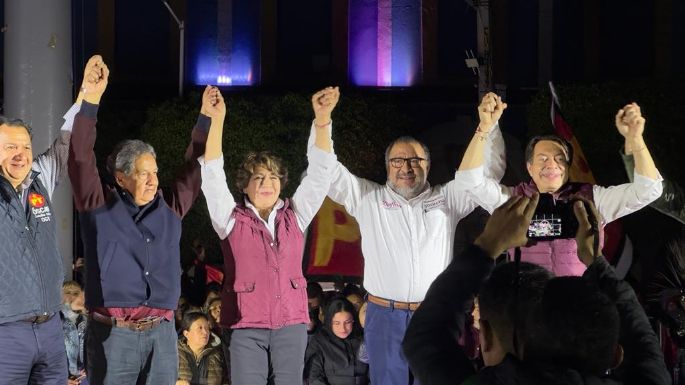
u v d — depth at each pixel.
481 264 3.24
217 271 16.55
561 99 20.81
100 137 22.91
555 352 3.04
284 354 7.02
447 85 24.56
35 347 6.23
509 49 24.39
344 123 21.83
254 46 25.08
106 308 6.53
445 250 7.27
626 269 10.64
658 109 20.50
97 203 6.57
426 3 24.73
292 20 25.11
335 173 7.22
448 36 24.73
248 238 6.98
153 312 6.61
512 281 3.13
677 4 24.41
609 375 3.12
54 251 6.35
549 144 6.69
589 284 3.08
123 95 24.42
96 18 24.83
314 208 7.16
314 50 25.06
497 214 3.28
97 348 6.57
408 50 24.77
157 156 21.25
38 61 12.38
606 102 20.61
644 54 24.56
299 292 7.12
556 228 5.40
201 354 9.27
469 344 6.91
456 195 7.24
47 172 6.58
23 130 6.21
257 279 6.97
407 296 7.17
